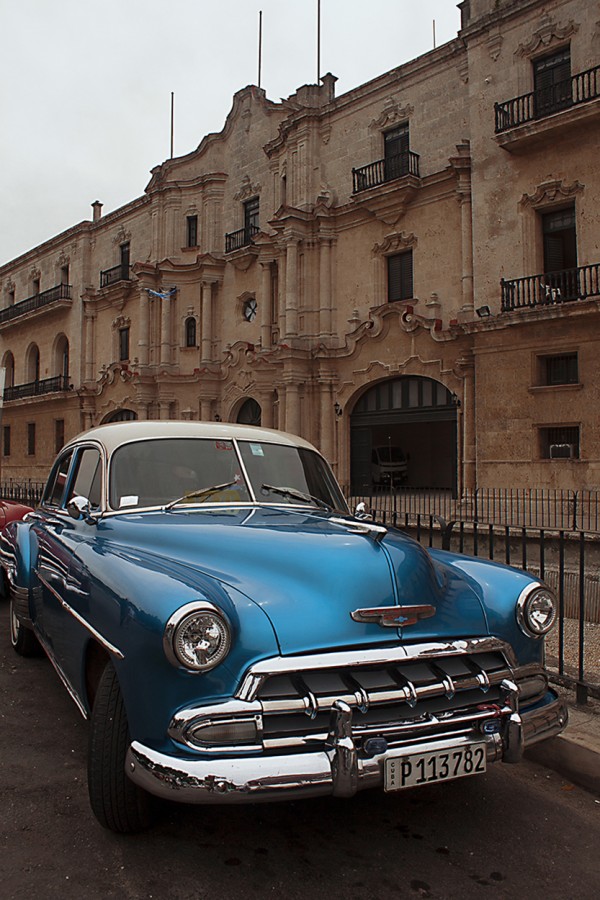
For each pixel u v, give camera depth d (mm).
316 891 3037
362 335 22266
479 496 17625
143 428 4934
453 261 20344
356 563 3357
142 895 2973
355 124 23062
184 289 29703
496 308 18297
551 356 17078
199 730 2844
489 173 18609
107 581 3416
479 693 3354
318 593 3215
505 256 18203
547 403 16859
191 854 3293
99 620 3408
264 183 27031
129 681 3049
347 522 3947
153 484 4582
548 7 17719
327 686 3010
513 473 17297
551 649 6758
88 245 35719
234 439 5043
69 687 4039
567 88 17438
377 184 21422
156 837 3426
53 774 4086
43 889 2990
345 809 3775
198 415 28984
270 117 27062
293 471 5035
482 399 17969
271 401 25406
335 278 23531
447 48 20703
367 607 3193
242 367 27172
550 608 3691
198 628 2889
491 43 18719
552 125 16828
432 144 21125
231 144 28672
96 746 3273
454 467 20609
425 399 21234
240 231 27781
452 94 20734
